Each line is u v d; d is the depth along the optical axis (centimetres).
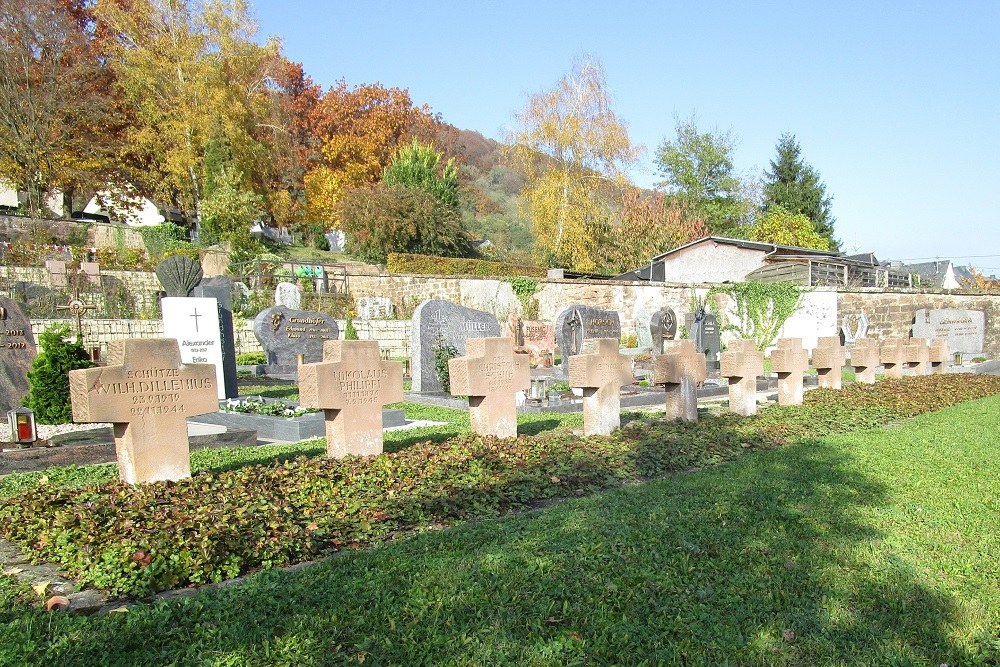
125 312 2292
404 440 891
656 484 657
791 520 534
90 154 3628
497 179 8425
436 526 538
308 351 1994
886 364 1595
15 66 3347
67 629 349
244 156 4025
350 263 3822
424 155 4581
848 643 346
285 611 371
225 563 440
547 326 2400
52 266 2430
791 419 1051
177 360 625
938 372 1775
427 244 4175
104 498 551
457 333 1625
